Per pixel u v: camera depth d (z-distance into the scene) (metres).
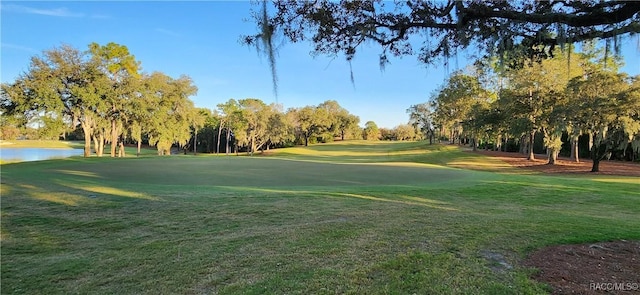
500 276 3.41
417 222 5.77
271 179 12.51
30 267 3.89
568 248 4.32
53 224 5.65
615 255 4.07
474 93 33.00
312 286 3.24
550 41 4.24
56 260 4.09
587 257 3.99
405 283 3.27
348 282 3.32
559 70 22.36
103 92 27.30
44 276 3.65
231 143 66.38
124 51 29.41
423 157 33.28
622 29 3.71
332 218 6.07
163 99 34.44
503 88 28.00
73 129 28.28
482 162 29.27
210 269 3.73
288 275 3.51
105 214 6.30
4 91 23.75
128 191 8.70
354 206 7.19
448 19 3.94
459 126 38.06
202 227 5.49
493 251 4.19
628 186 11.78
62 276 3.64
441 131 49.12
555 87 23.12
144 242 4.74
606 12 3.33
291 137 63.62
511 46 4.18
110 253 4.31
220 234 5.09
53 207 6.81
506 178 13.34
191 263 3.92
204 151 67.25
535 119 23.88
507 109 25.19
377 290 3.14
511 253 4.12
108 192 8.51
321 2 3.95
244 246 4.48
